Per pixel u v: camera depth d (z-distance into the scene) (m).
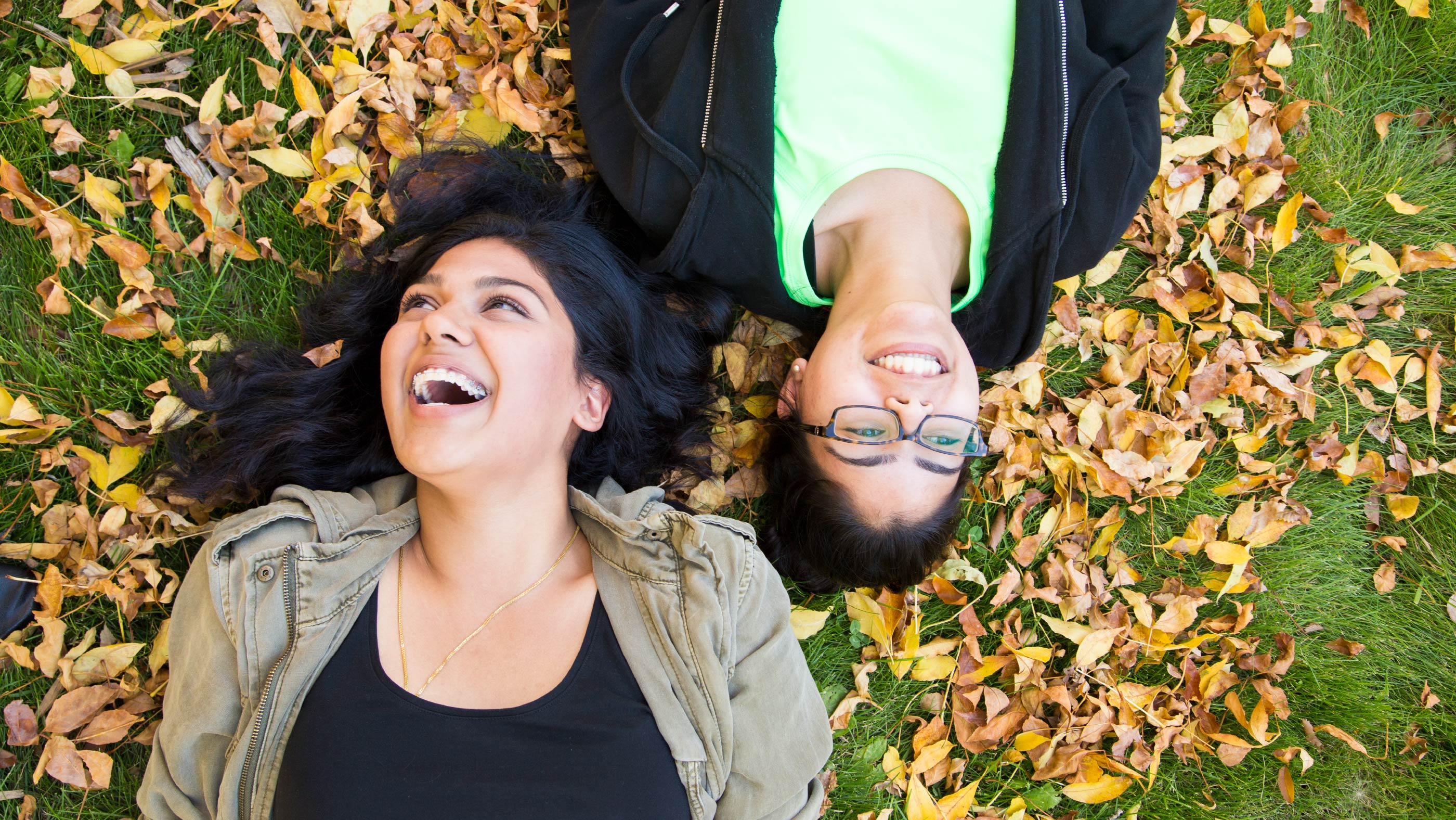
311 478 1.62
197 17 1.70
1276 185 1.99
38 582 1.63
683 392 1.77
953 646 1.95
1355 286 2.09
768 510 1.94
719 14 1.61
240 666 1.32
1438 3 2.07
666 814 1.37
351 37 1.78
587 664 1.39
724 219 1.61
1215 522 2.02
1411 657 2.07
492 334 1.30
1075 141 1.60
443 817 1.27
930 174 1.60
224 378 1.64
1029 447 1.98
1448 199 2.07
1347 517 2.07
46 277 1.68
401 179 1.72
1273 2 2.04
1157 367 2.00
